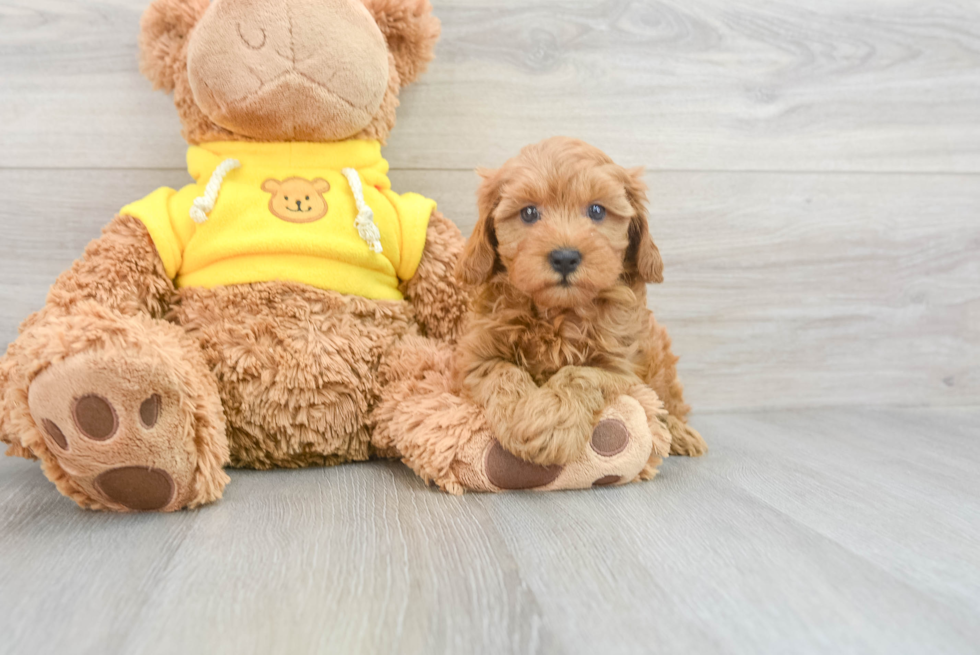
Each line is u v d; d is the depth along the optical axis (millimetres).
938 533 1229
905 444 1897
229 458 1466
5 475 1551
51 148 1895
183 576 1020
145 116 1923
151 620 893
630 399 1494
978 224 2340
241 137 1694
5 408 1334
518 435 1352
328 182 1686
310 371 1544
